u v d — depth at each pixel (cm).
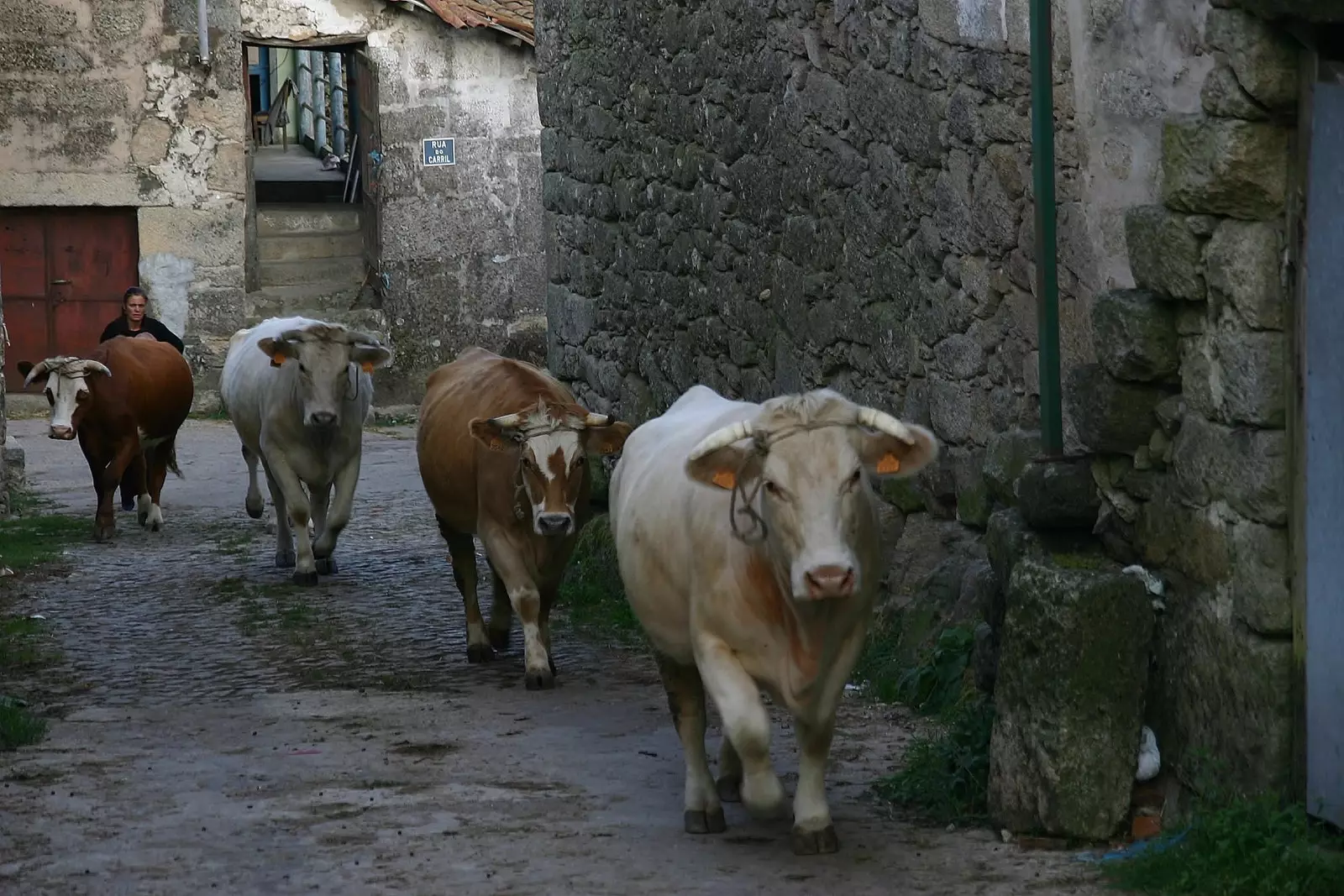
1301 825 555
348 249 2730
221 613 1172
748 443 568
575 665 1001
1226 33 579
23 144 2473
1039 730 622
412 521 1550
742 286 1109
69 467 1988
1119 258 695
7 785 736
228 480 1866
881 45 920
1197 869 557
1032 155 720
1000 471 809
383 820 675
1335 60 548
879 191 935
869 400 966
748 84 1079
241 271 2547
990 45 811
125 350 1523
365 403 1314
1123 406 651
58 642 1082
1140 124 664
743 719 586
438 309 2603
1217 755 604
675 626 640
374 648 1057
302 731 841
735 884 584
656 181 1228
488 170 2597
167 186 2516
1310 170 555
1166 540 639
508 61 2578
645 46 1229
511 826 662
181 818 682
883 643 916
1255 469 577
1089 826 618
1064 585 618
